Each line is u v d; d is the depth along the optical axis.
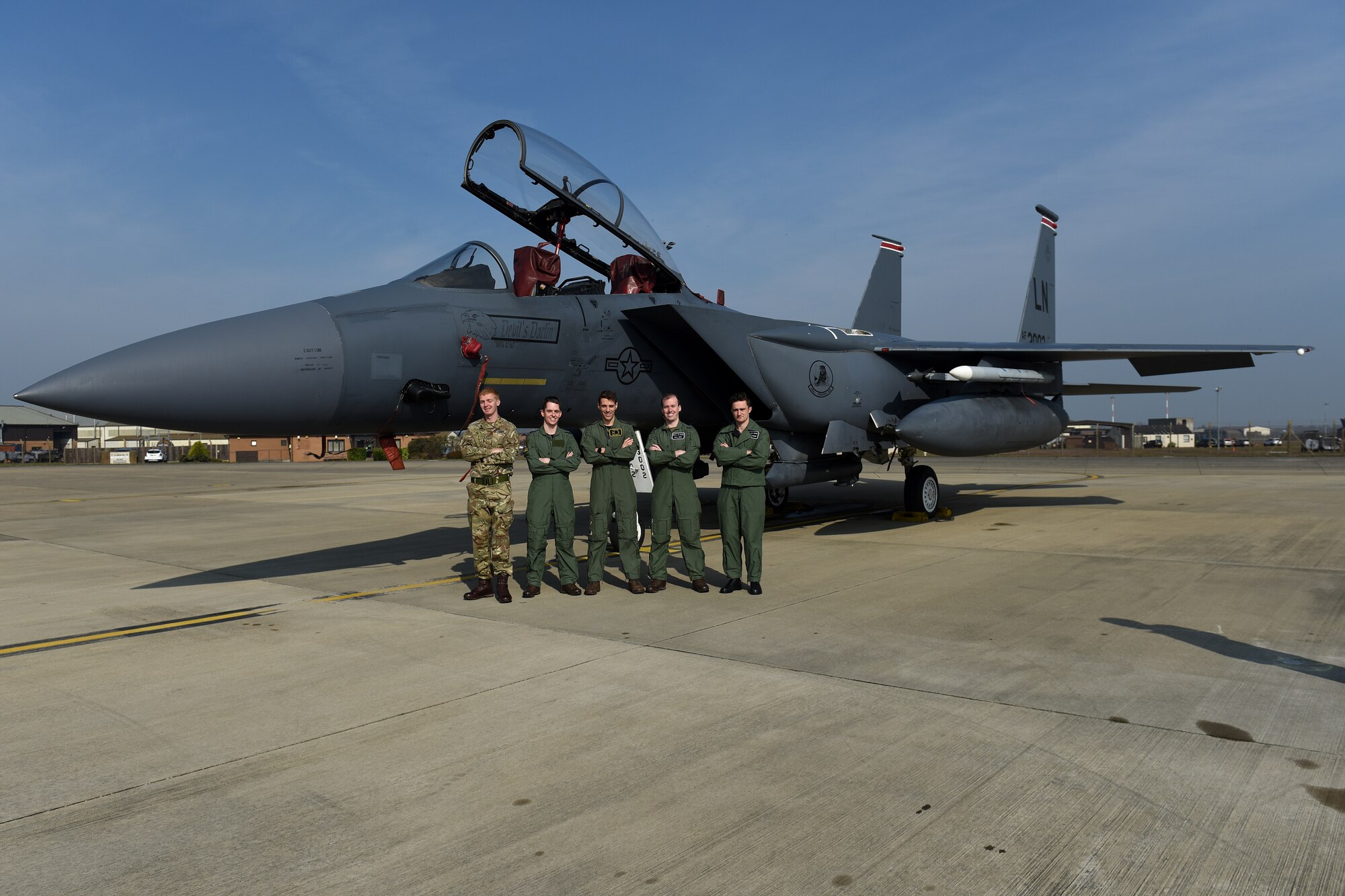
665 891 2.31
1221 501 13.32
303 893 2.33
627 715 3.73
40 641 5.31
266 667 4.62
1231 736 3.36
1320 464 26.94
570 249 8.43
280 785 3.05
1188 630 5.07
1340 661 4.38
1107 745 3.29
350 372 6.35
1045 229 14.86
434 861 2.49
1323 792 2.86
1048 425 11.88
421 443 55.97
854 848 2.53
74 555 9.55
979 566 7.41
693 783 3.01
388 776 3.12
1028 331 14.34
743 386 9.44
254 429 6.13
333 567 8.19
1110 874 2.37
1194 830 2.61
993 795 2.87
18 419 90.12
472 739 3.47
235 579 7.59
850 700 3.88
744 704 3.84
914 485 10.91
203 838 2.66
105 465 54.28
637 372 8.70
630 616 5.72
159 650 5.05
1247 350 10.55
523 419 8.10
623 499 6.57
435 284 7.24
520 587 6.95
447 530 11.21
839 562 7.77
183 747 3.45
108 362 5.46
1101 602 5.86
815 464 10.38
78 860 2.53
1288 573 6.89
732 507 6.43
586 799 2.89
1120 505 12.74
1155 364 12.35
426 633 5.34
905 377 10.90
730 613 5.75
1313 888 2.28
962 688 4.02
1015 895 2.27
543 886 2.35
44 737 3.58
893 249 15.23
